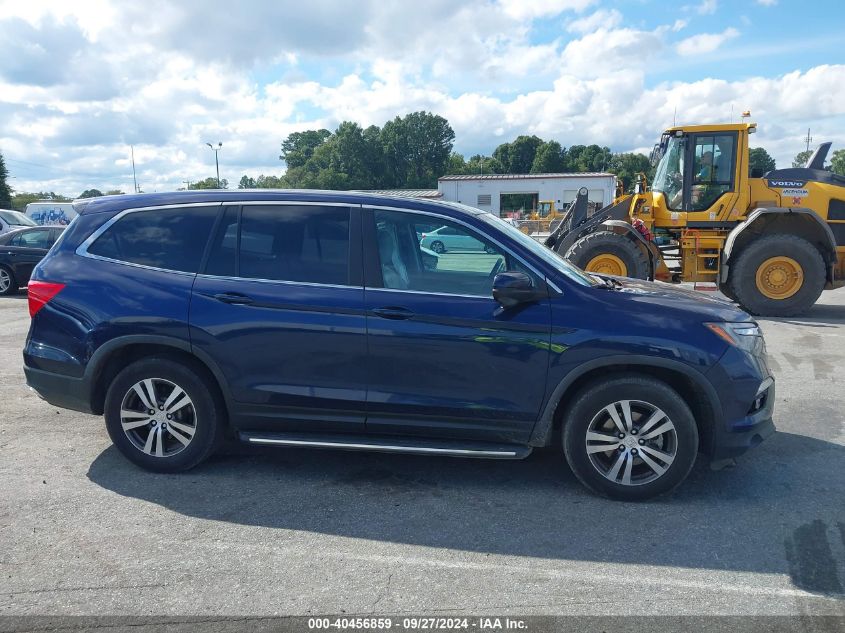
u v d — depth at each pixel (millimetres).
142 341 4180
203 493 4070
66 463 4523
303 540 3498
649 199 12359
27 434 5102
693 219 11664
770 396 4070
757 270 10766
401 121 106562
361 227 4184
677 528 3623
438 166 108250
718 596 2969
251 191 4414
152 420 4309
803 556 3320
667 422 3846
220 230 4312
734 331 3914
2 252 13711
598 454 3996
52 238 14195
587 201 12914
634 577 3133
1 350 8227
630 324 3852
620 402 3891
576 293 3977
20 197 72688
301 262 4184
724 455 3902
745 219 11414
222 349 4117
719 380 3812
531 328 3895
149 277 4270
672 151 11852
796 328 9742
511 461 4621
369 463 4574
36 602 2920
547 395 3916
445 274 4094
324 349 4055
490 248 4074
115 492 4074
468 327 3932
